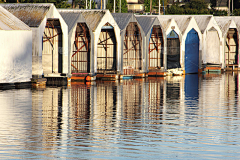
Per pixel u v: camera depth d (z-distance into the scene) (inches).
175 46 3467.0
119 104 1603.1
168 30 3334.2
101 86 2326.5
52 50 2522.1
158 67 3356.3
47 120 1240.8
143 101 1697.8
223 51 3961.6
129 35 3041.3
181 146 961.5
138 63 3058.6
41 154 892.0
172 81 2743.6
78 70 2751.0
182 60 3454.7
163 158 873.5
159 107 1533.0
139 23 3080.7
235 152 916.6
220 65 3949.3
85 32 2657.5
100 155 889.5
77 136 1042.1
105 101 1681.8
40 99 1707.7
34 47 2260.1
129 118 1294.3
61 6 6013.8
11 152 902.4
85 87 2252.7
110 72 2847.0
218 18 4101.9
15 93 1905.8
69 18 2544.3
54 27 2488.9
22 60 2197.3
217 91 2113.7
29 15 2301.9
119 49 2827.3
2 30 2065.7
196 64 3683.6
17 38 2153.1
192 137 1044.5
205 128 1151.6
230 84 2536.9
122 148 940.6
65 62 2479.1
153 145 967.0
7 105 1526.8
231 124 1208.8
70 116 1315.2
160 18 3412.9
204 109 1489.9
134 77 3061.0
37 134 1055.6
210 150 930.7
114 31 2785.4
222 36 3934.5
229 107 1544.0
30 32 2228.1
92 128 1136.8
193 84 2519.7
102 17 2716.5
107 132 1089.4
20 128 1121.4
